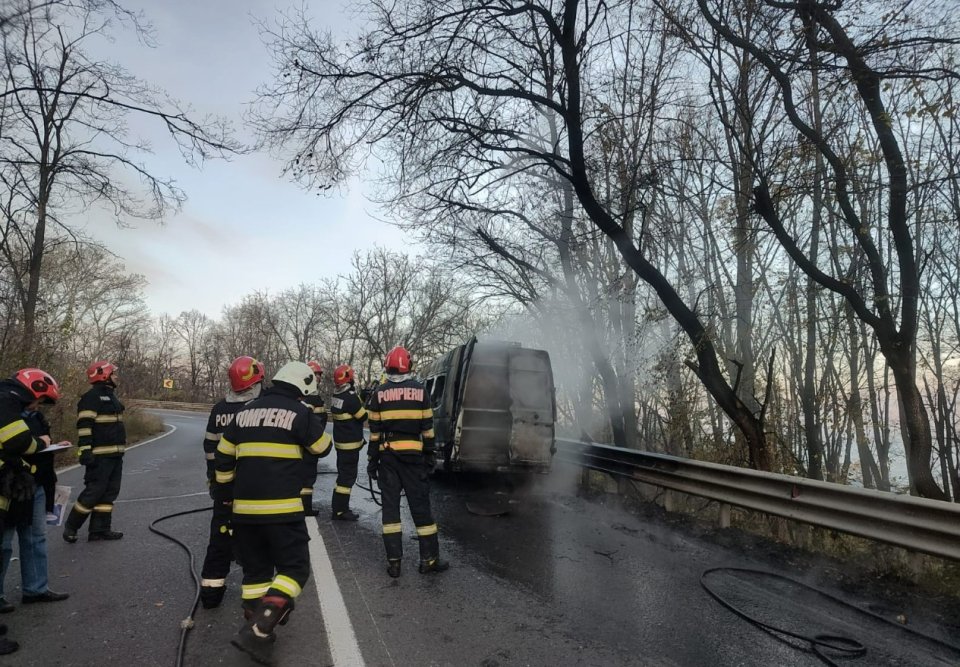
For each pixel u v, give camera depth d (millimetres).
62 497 4453
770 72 7938
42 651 3443
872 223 11648
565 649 3545
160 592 4465
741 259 12719
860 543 6145
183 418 37750
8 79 9562
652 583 4785
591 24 7801
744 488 5938
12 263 13984
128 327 45406
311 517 7293
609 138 10320
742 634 3803
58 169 13328
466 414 8562
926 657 3527
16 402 3867
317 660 3348
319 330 55531
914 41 6727
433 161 9266
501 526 6793
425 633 3754
